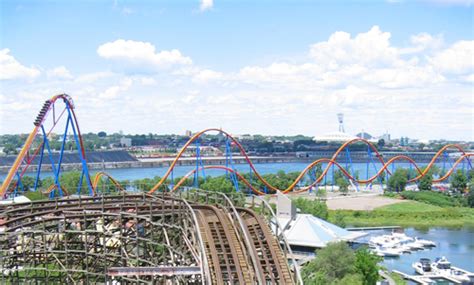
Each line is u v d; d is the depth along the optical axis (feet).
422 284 480.23
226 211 307.17
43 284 335.26
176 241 311.88
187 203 295.28
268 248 279.90
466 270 531.50
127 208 328.29
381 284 436.76
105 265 290.97
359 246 557.74
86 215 303.68
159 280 298.35
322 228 536.01
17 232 292.40
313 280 387.14
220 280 248.93
